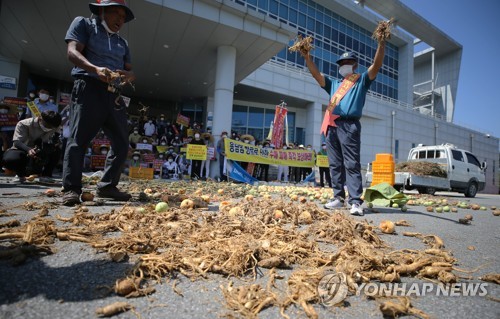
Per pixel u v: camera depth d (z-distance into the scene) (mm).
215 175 11898
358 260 1785
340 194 4480
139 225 2438
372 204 4887
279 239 2250
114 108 3490
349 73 4375
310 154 13078
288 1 26594
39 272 1477
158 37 11602
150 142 12914
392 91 36156
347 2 29734
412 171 12430
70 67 15031
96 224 2359
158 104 20922
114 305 1173
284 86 22328
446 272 1758
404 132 33188
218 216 2986
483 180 14797
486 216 5133
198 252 1836
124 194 3881
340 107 4180
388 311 1269
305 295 1399
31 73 15875
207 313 1221
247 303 1280
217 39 11719
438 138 38000
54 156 7426
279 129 13352
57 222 2420
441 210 5328
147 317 1159
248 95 22422
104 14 3393
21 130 5285
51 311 1134
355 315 1283
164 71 15141
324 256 1940
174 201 3912
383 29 3674
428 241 2646
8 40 12180
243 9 10812
